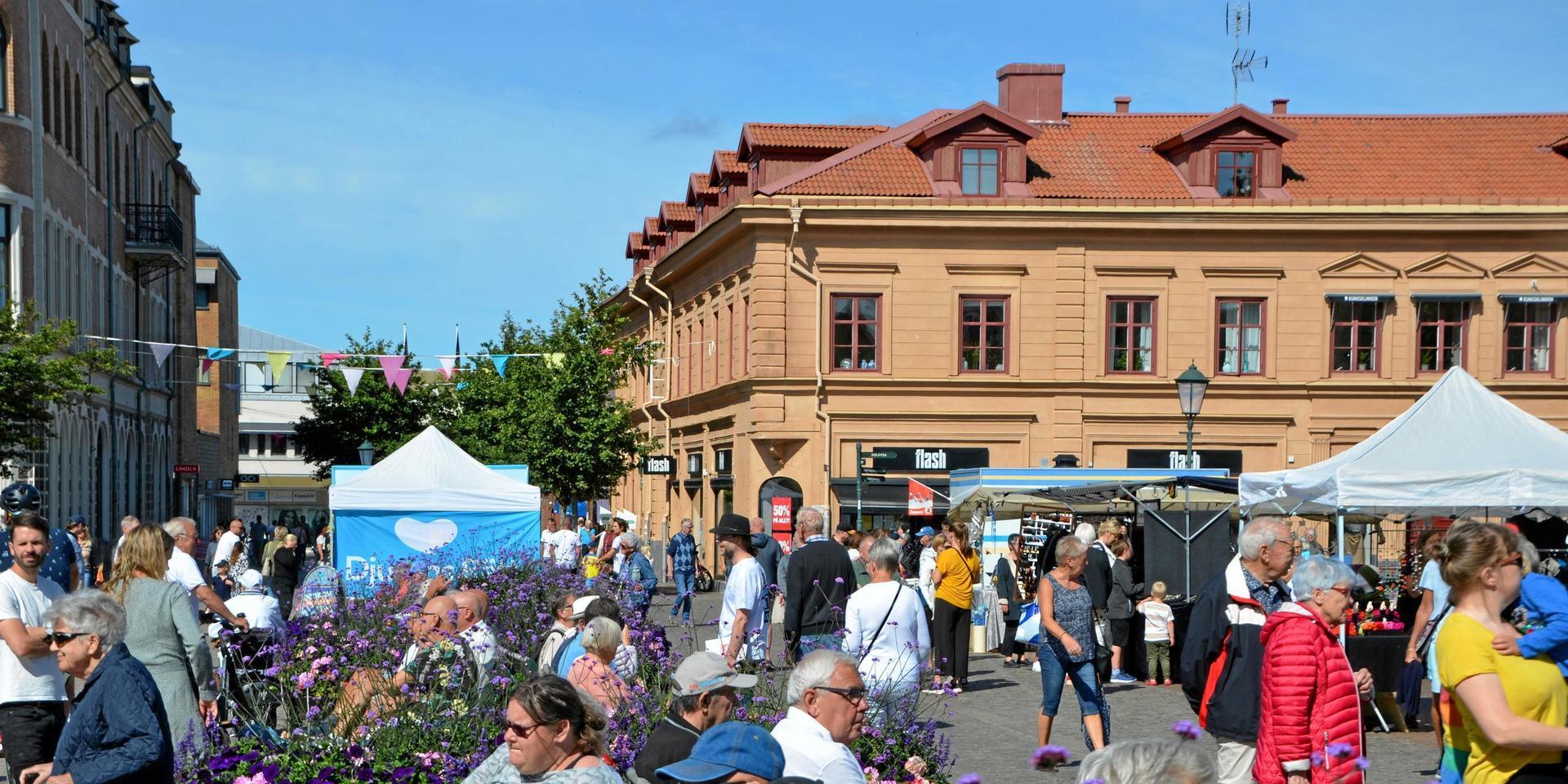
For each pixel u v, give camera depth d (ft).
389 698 27.73
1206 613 26.73
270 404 352.28
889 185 127.44
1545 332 128.98
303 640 35.01
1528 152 136.05
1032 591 73.72
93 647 21.95
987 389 126.11
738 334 132.77
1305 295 127.75
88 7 130.62
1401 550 90.68
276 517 341.82
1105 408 126.82
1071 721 48.83
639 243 184.55
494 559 63.87
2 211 106.01
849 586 42.52
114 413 139.74
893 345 126.11
